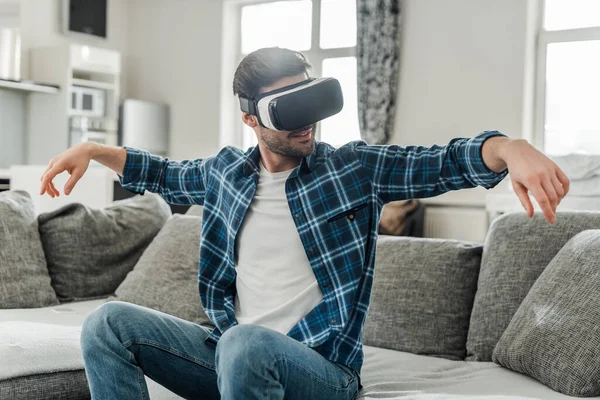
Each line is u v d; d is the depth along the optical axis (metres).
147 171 1.68
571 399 1.40
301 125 1.34
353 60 6.93
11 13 6.97
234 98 7.77
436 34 6.29
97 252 2.57
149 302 2.29
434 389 1.52
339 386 1.33
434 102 6.32
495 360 1.69
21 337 1.70
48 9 7.25
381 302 1.98
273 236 1.45
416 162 1.40
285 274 1.43
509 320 1.76
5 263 2.37
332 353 1.39
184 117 7.89
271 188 1.48
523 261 1.81
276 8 7.45
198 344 1.42
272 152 1.44
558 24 5.96
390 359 1.81
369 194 1.44
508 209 5.50
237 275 1.49
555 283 1.62
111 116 7.46
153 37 8.08
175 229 2.48
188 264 2.32
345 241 1.42
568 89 5.93
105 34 7.80
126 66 8.26
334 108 1.36
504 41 5.96
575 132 5.93
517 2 5.89
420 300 1.93
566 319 1.51
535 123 6.06
